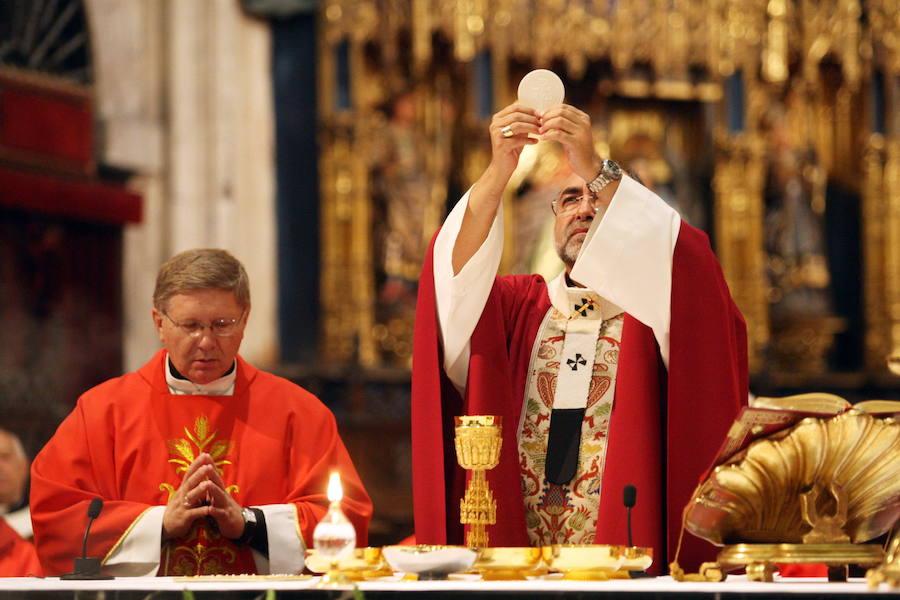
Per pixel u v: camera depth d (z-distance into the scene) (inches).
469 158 1378.0
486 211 410.6
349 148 1337.4
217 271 435.5
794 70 1472.7
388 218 1350.9
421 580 334.6
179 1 1326.3
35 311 1197.7
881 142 1472.7
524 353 441.1
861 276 1489.9
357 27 1332.4
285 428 449.7
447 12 1346.0
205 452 441.1
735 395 403.9
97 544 404.2
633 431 405.4
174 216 1309.1
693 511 340.8
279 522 412.8
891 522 343.3
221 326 434.9
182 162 1317.7
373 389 1330.0
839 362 1496.1
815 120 1496.1
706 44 1433.3
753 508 336.8
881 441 330.3
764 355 1393.9
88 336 1243.8
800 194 1462.8
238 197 1350.9
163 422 442.9
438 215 1362.0
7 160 1175.0
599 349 432.5
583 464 419.8
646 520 396.2
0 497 719.7
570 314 439.5
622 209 401.4
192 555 417.1
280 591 297.9
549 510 419.8
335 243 1337.4
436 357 419.8
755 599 287.7
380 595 295.7
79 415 444.8
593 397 426.3
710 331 404.5
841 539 331.6
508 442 416.5
